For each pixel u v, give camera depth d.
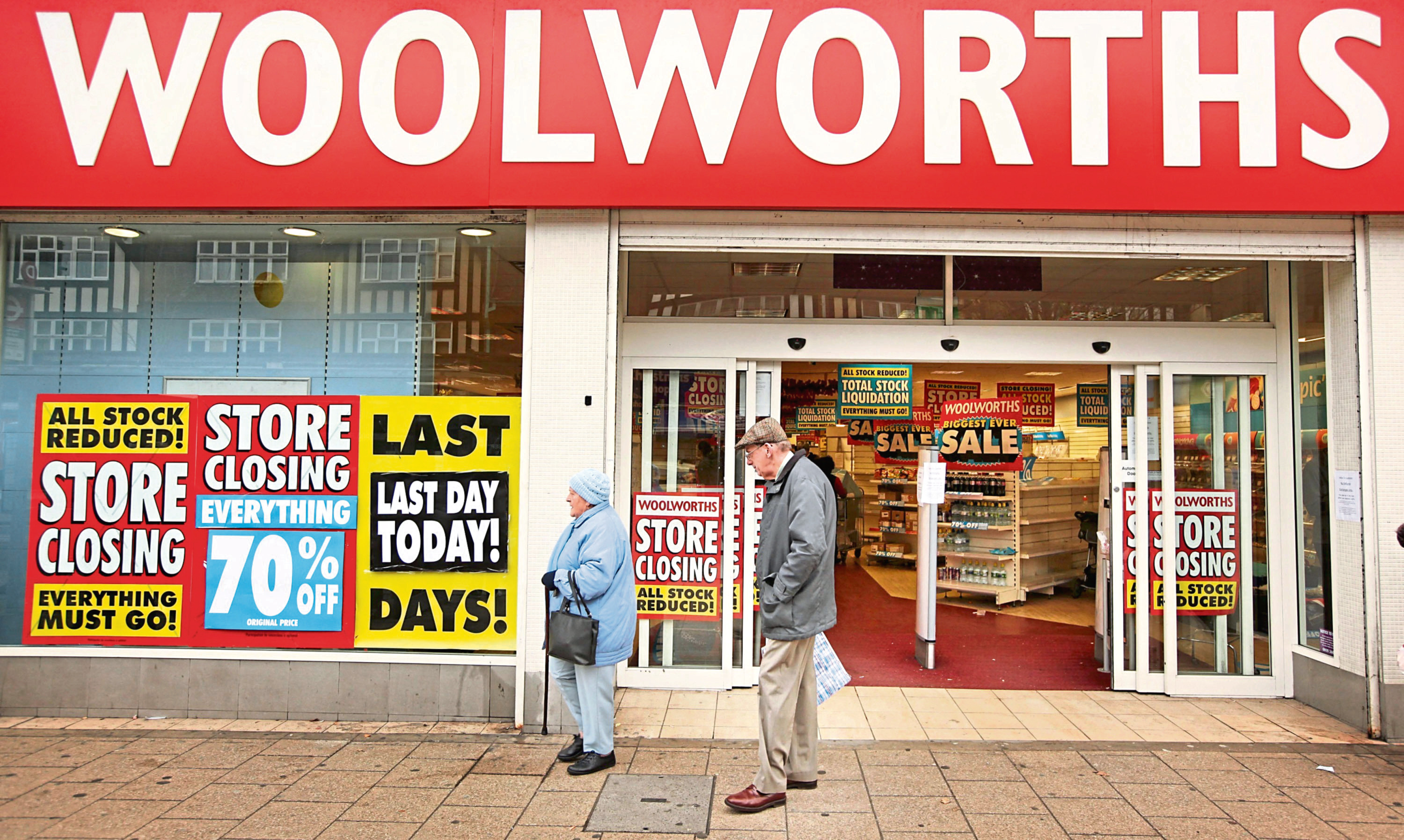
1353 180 4.39
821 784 3.77
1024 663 5.93
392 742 4.29
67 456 4.77
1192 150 4.40
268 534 4.70
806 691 3.68
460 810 3.48
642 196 4.45
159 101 4.51
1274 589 5.19
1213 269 5.28
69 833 3.27
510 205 4.47
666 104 4.44
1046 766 4.00
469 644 4.61
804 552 3.37
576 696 4.01
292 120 4.49
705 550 5.27
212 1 4.50
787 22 4.45
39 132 4.53
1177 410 5.26
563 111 4.45
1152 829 3.34
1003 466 7.41
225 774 3.85
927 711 4.86
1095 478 8.96
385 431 4.69
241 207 4.53
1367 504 4.51
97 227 4.98
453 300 4.87
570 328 4.57
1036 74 4.43
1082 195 4.42
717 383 5.30
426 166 4.47
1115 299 5.25
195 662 4.65
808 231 4.65
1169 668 5.20
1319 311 4.95
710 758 4.09
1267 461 5.23
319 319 4.96
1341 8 4.39
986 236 4.64
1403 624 4.42
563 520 4.51
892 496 10.09
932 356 5.24
